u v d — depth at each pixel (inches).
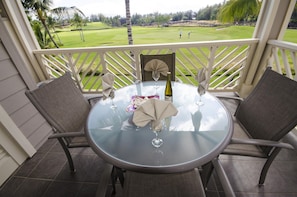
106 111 45.8
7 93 57.7
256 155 40.5
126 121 40.9
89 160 61.8
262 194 47.5
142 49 93.2
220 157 59.3
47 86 46.8
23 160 62.2
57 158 63.8
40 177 56.4
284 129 36.2
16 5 90.4
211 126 37.8
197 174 37.4
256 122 45.1
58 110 46.6
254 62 93.6
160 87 59.1
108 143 34.3
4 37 56.3
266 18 82.4
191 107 45.6
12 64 59.4
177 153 30.9
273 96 42.6
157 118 29.7
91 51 96.0
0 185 54.4
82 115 55.5
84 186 52.6
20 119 62.1
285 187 49.0
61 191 51.6
